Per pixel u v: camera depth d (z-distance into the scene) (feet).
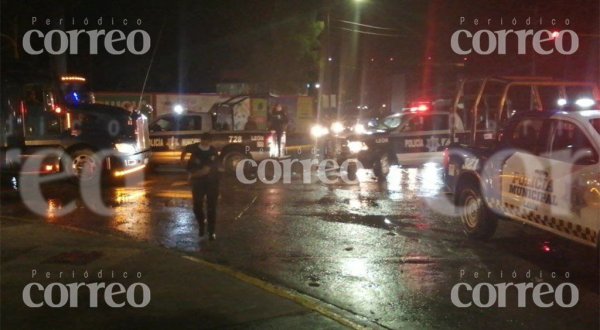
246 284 24.23
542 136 28.78
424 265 28.43
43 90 53.52
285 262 28.86
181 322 20.22
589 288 25.30
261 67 126.82
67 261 27.48
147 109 96.73
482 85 47.47
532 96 49.49
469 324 21.27
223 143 61.21
